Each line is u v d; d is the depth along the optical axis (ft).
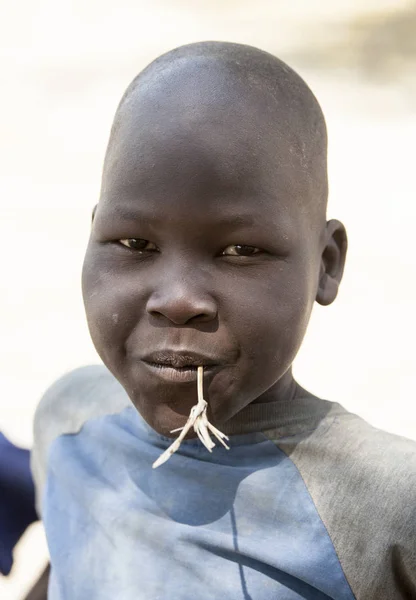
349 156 12.92
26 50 18.98
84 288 2.32
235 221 2.17
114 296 2.25
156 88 2.24
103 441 2.70
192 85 2.22
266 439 2.47
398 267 9.32
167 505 2.49
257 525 2.41
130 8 21.85
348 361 7.35
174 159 2.16
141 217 2.19
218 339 2.18
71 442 2.81
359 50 17.74
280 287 2.21
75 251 10.04
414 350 7.49
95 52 18.62
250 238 2.18
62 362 7.49
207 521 2.44
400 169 12.40
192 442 2.50
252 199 2.18
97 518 2.59
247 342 2.19
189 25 20.27
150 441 2.59
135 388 2.27
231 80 2.23
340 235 2.46
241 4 21.57
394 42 18.15
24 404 6.74
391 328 7.98
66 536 2.67
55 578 2.67
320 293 2.43
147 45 18.98
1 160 13.25
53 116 15.15
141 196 2.18
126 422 2.69
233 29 19.70
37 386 7.04
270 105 2.25
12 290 9.02
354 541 2.36
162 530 2.47
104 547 2.56
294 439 2.46
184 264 2.18
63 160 13.25
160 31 19.94
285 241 2.21
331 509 2.38
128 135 2.22
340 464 2.42
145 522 2.50
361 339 7.77
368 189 11.69
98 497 2.61
